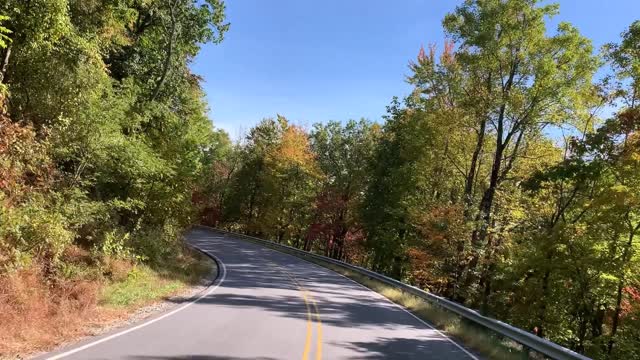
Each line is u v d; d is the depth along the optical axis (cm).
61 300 1088
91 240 1723
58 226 1183
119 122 1747
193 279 2130
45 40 1256
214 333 1061
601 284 2077
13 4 1130
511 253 2605
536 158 2770
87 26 1603
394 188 3803
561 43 2406
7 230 1023
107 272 1623
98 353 810
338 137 5391
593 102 2359
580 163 1998
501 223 2956
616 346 2133
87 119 1451
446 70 2941
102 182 1845
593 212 2102
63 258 1419
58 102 1393
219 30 2572
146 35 2512
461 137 3088
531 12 2472
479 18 2559
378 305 1905
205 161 5084
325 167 5441
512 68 2588
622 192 1764
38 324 932
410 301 1988
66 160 1515
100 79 1501
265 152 6494
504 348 1162
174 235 2678
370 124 5325
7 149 1118
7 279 960
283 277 2545
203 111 3020
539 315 2372
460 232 2648
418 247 3059
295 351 950
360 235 4619
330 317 1466
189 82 3009
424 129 3183
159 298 1568
